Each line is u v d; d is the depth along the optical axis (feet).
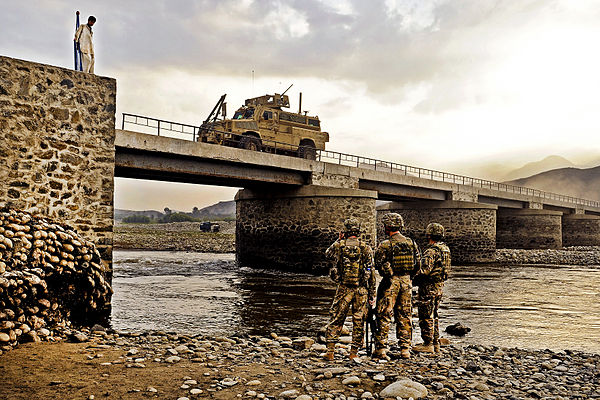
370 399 17.30
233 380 19.02
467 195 130.31
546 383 20.86
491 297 55.77
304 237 83.71
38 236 31.14
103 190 41.01
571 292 60.64
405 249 23.70
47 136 38.47
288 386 18.54
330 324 23.27
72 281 32.07
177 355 23.22
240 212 96.48
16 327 24.56
